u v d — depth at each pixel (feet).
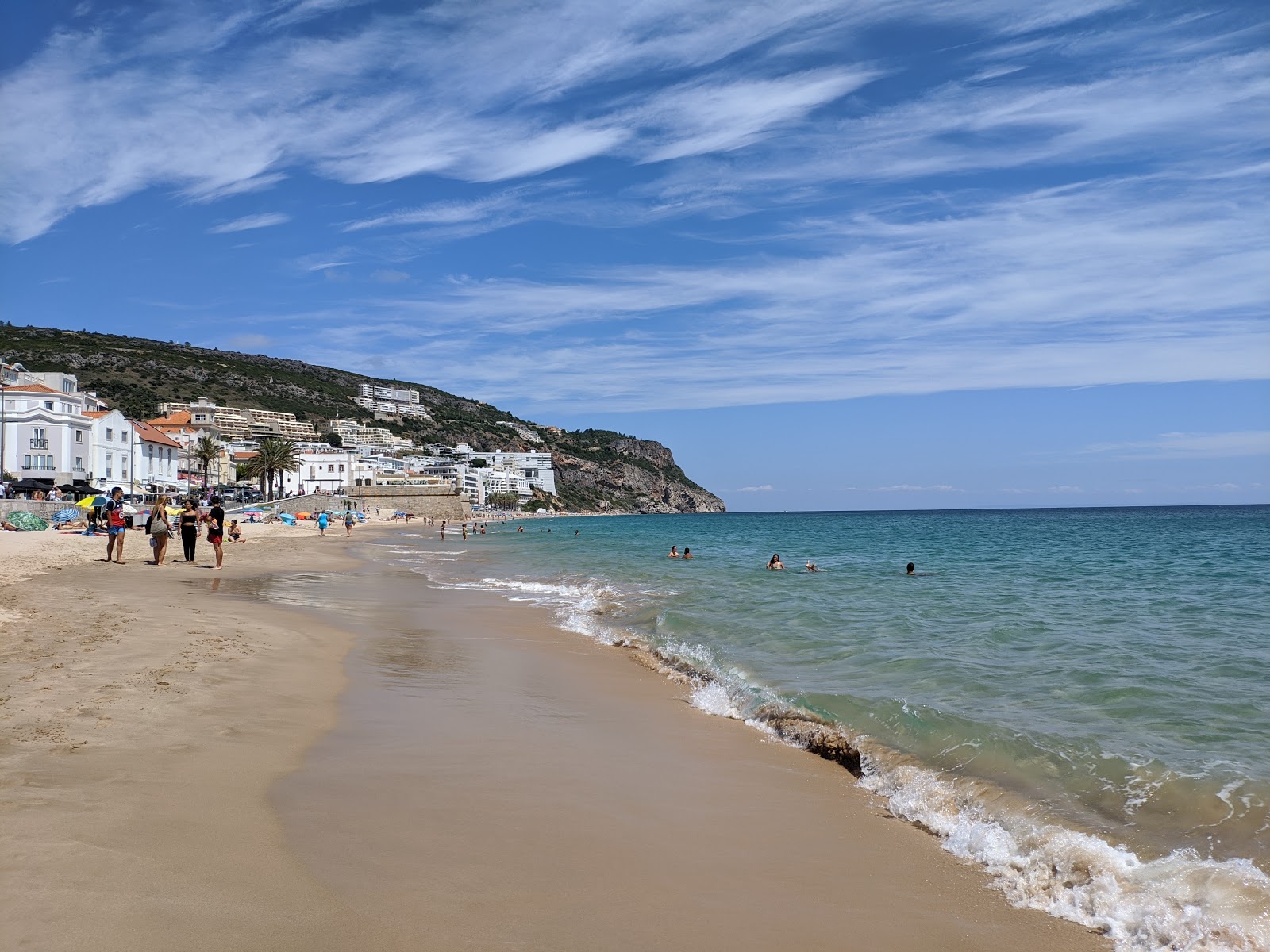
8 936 13.03
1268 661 42.80
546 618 62.39
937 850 20.62
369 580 91.56
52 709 26.81
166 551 117.39
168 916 14.17
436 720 31.04
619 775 25.50
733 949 15.05
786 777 26.32
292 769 23.48
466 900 16.12
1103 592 80.69
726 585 88.22
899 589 82.89
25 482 202.49
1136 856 19.06
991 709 32.76
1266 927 15.71
